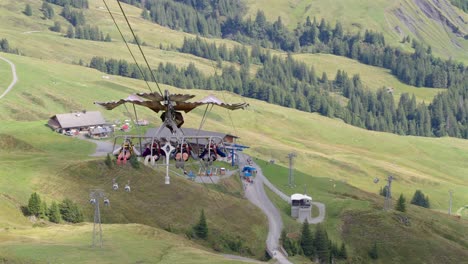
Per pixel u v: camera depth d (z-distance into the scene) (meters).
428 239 153.38
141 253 98.44
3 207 116.88
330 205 170.12
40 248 91.88
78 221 122.94
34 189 130.75
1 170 135.75
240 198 162.62
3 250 87.56
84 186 139.62
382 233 153.88
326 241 137.88
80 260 88.12
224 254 129.00
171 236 120.88
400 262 144.75
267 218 152.75
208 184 160.75
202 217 134.12
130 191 142.00
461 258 147.88
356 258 143.75
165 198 143.38
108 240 104.69
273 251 134.62
